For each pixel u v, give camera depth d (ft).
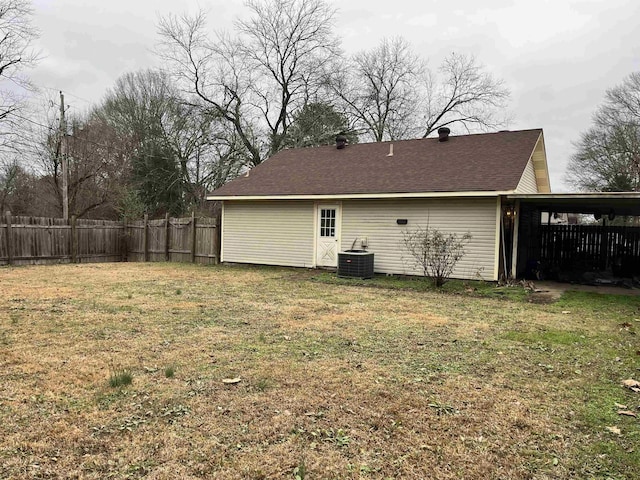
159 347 16.24
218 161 81.05
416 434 9.95
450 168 39.11
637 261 38.99
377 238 40.16
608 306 26.45
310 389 12.45
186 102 79.25
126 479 8.01
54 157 71.05
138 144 81.00
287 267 45.39
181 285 32.48
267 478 8.16
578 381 13.57
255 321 20.99
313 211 43.70
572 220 81.71
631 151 81.15
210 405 11.23
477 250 35.45
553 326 21.02
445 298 28.76
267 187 46.26
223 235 49.19
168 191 81.00
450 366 14.80
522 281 34.78
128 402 11.33
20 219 44.34
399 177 40.09
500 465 8.75
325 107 84.12
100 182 76.69
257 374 13.55
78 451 8.93
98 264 47.65
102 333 18.11
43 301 24.79
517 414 11.09
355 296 29.01
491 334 19.30
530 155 37.81
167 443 9.30
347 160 48.03
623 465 8.82
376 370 14.23
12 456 8.66
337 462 8.73
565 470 8.62
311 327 19.98
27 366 13.88
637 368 14.93
